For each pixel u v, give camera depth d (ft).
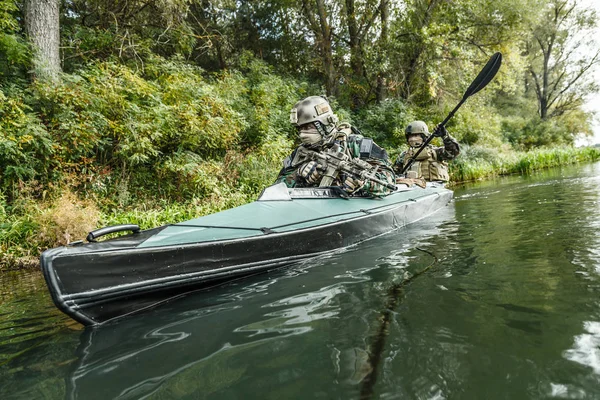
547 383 2.68
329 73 44.24
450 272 5.65
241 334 4.17
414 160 17.34
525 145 78.48
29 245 13.29
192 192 21.08
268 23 48.93
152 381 3.32
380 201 10.76
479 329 3.62
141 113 19.93
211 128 22.20
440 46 39.86
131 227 5.84
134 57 28.53
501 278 5.04
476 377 2.85
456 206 14.64
